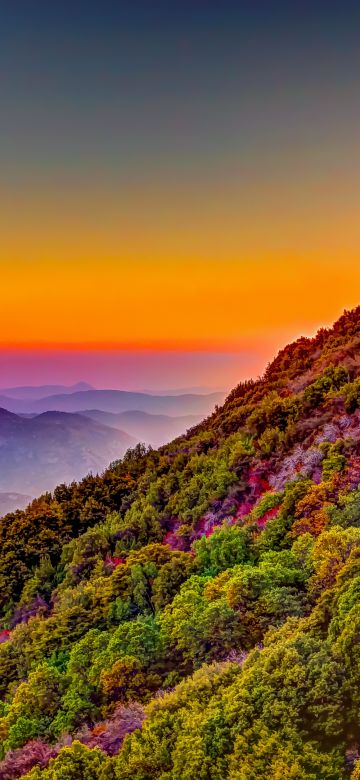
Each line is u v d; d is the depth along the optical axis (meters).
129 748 11.05
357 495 17.23
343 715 9.71
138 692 13.66
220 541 18.42
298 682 10.13
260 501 21.39
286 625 12.41
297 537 17.12
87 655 15.37
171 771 10.18
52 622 18.47
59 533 28.25
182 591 16.52
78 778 10.77
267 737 9.69
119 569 19.50
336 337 34.97
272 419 26.84
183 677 13.49
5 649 19.17
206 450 29.36
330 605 11.80
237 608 14.01
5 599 25.17
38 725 14.04
